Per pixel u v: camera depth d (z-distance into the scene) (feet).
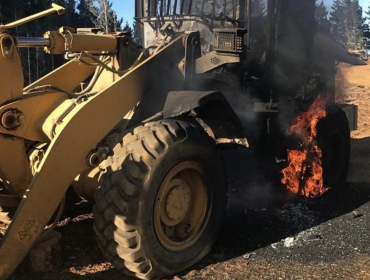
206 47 16.28
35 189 11.07
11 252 10.84
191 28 16.43
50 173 11.27
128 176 11.75
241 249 14.24
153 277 12.28
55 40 12.29
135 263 11.89
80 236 15.23
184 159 12.64
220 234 15.25
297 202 18.52
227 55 13.99
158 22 17.12
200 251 13.37
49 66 59.21
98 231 12.14
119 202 11.67
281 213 17.19
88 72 16.61
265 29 17.35
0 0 65.82
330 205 18.31
